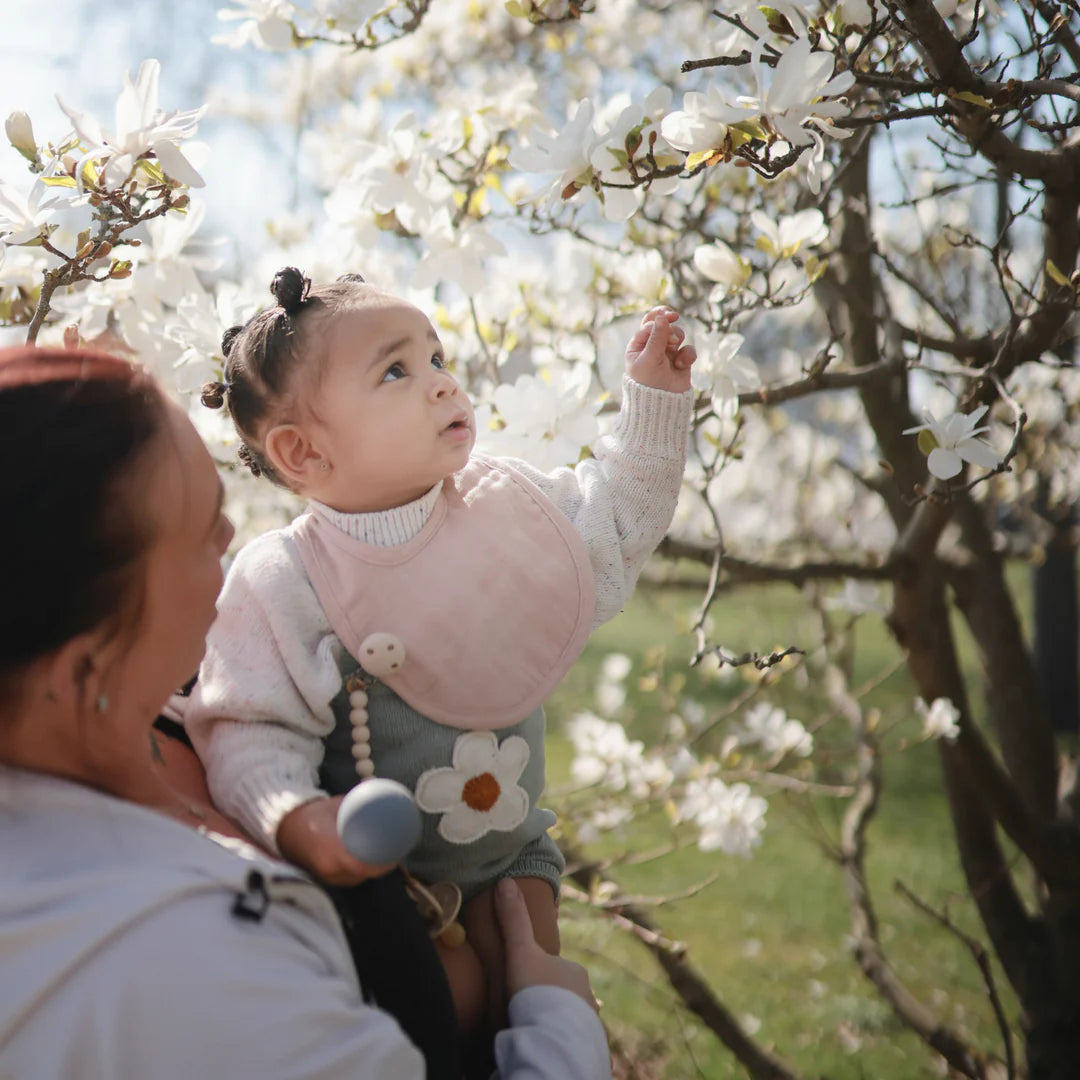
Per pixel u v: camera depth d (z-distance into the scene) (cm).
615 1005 364
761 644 515
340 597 104
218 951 72
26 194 123
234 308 163
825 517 466
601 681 565
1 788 78
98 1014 69
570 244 239
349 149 178
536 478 118
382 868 83
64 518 73
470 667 105
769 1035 358
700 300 220
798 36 131
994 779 254
